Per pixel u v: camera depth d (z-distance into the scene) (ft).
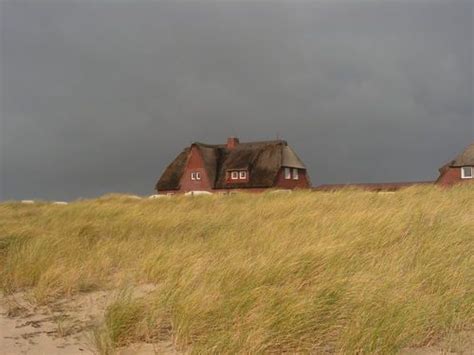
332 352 16.20
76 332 19.42
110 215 49.65
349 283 19.83
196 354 15.69
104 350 16.87
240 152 188.24
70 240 34.27
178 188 189.57
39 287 23.89
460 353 15.78
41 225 44.04
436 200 44.14
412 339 16.19
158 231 39.19
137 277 25.75
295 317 16.93
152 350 17.06
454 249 24.99
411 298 18.44
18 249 31.60
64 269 26.17
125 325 18.21
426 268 21.94
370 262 23.59
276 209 44.96
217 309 18.21
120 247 31.99
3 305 23.04
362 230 30.04
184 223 41.88
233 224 38.75
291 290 19.39
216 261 25.13
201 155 187.11
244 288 19.85
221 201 64.44
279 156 179.52
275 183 175.52
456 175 156.97
